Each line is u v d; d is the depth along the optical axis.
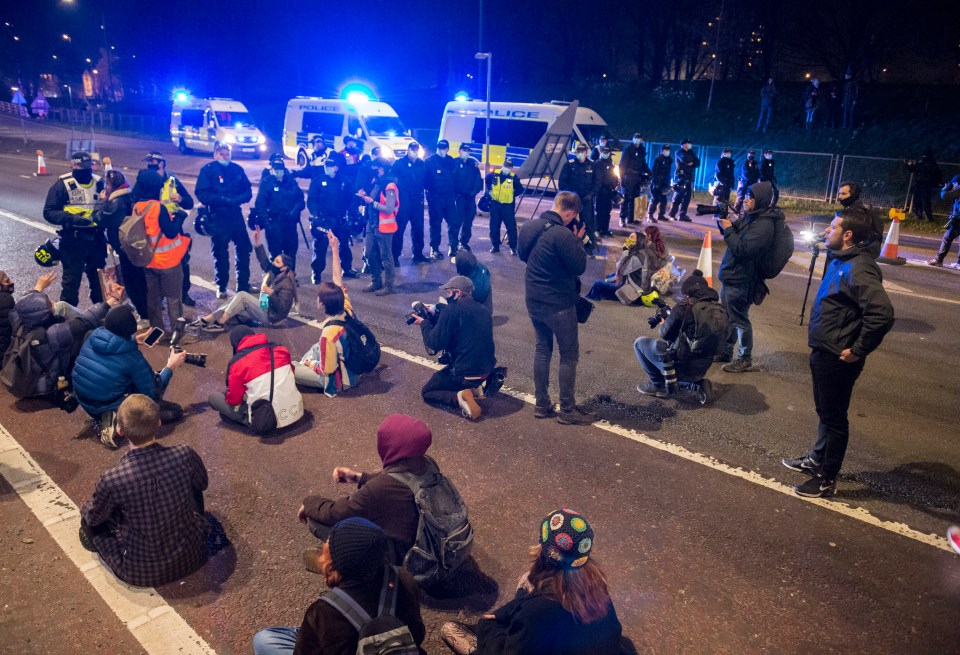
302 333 8.25
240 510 4.75
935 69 32.00
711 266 11.40
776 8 32.38
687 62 37.38
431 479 3.81
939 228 16.72
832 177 20.88
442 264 11.95
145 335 6.88
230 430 5.87
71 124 53.09
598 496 5.00
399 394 6.65
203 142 29.84
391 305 9.47
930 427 6.15
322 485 5.07
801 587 4.12
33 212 15.73
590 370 7.36
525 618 2.68
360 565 2.66
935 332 8.74
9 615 3.78
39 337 5.97
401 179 11.29
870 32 29.89
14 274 10.55
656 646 3.67
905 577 4.22
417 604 2.94
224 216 9.08
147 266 7.48
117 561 3.99
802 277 11.55
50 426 5.83
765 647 3.68
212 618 3.79
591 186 12.41
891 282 11.34
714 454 5.63
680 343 6.46
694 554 4.40
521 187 12.73
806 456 5.51
